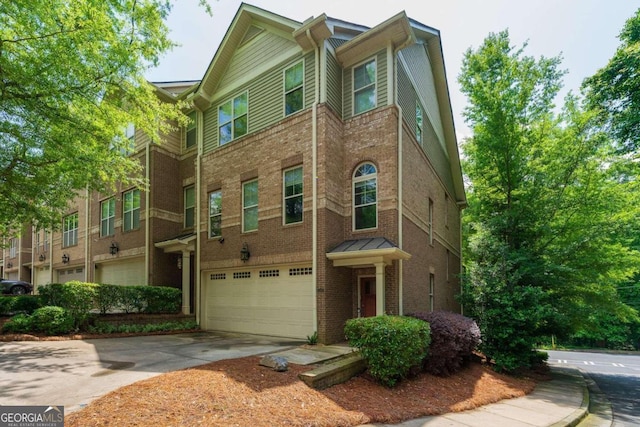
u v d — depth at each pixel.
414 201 12.62
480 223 14.82
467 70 16.19
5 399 4.95
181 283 16.38
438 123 17.77
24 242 27.53
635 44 11.01
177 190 17.08
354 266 11.00
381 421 5.57
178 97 16.73
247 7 13.04
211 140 14.62
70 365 7.08
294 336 11.16
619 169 13.81
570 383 11.38
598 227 13.30
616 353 26.14
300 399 5.58
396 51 11.34
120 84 9.55
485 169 15.99
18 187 10.62
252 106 13.27
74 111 9.09
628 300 26.52
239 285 13.04
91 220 19.53
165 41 9.51
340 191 11.53
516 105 15.46
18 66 7.72
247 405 4.96
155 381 5.58
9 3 7.07
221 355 8.23
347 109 12.02
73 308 11.30
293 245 11.26
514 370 11.63
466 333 9.27
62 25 7.67
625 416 8.09
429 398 7.04
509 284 11.92
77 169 10.35
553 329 12.59
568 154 14.22
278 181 11.97
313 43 11.28
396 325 7.38
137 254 16.28
